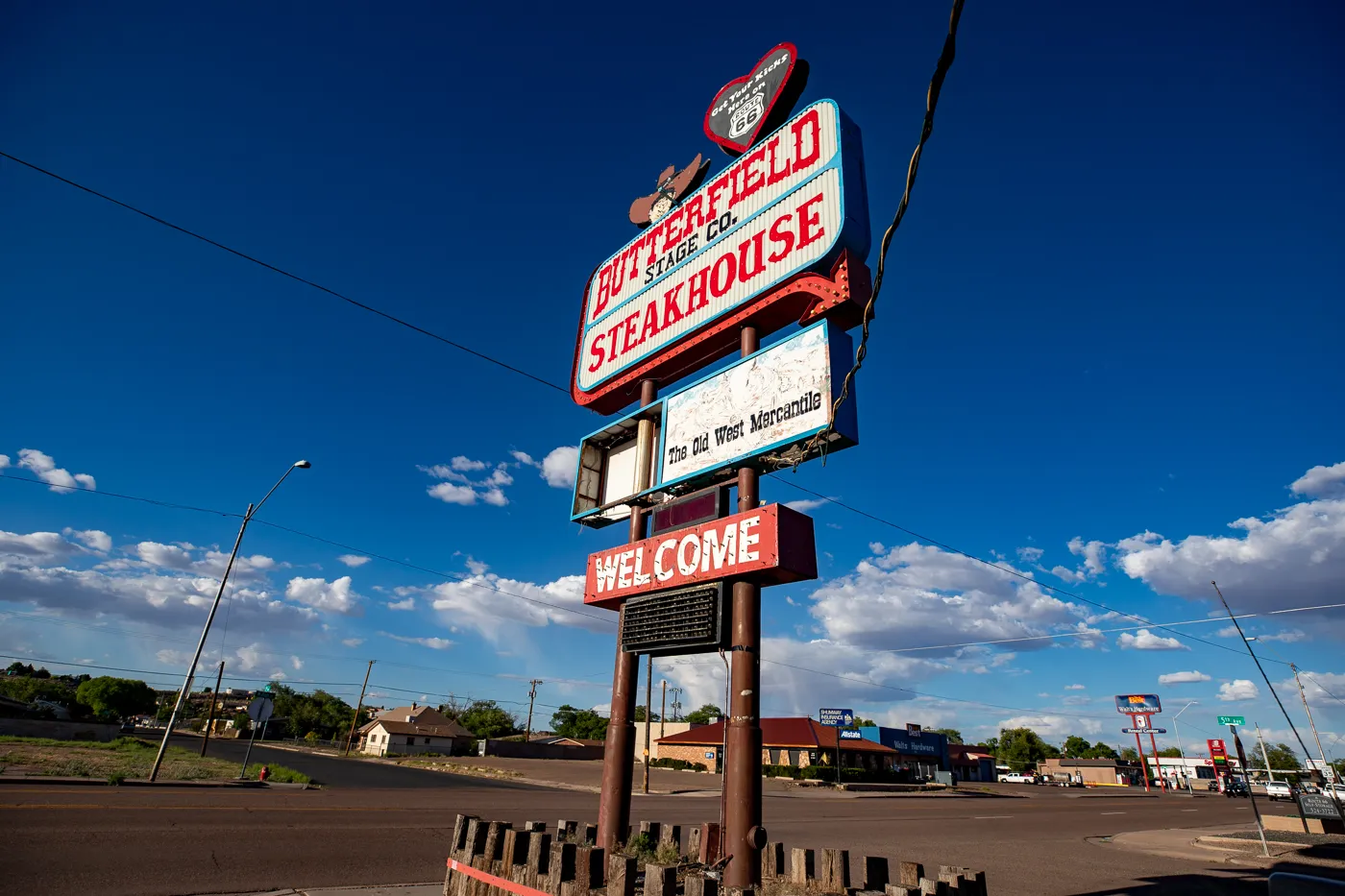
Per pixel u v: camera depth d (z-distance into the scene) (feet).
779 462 28.35
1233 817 103.19
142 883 27.20
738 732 24.68
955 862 45.57
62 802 46.44
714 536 28.04
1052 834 70.28
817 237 28.99
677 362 36.09
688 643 27.27
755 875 22.76
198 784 70.90
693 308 34.76
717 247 34.55
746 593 26.61
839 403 23.52
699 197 36.81
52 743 129.59
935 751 219.61
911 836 60.49
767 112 33.86
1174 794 217.97
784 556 25.50
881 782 174.29
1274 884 10.05
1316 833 73.56
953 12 10.57
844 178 28.94
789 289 29.58
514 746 258.16
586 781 133.90
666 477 32.53
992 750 374.63
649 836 26.91
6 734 147.02
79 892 25.20
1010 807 116.16
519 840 19.36
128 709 310.65
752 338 31.63
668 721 258.98
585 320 43.75
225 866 31.07
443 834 45.39
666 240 38.34
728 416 30.19
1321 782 76.64
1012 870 43.50
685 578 28.66
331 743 306.14
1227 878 42.70
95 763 83.41
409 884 29.99
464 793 85.20
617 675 30.55
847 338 27.61
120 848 32.94
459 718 341.00
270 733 329.31
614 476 37.19
